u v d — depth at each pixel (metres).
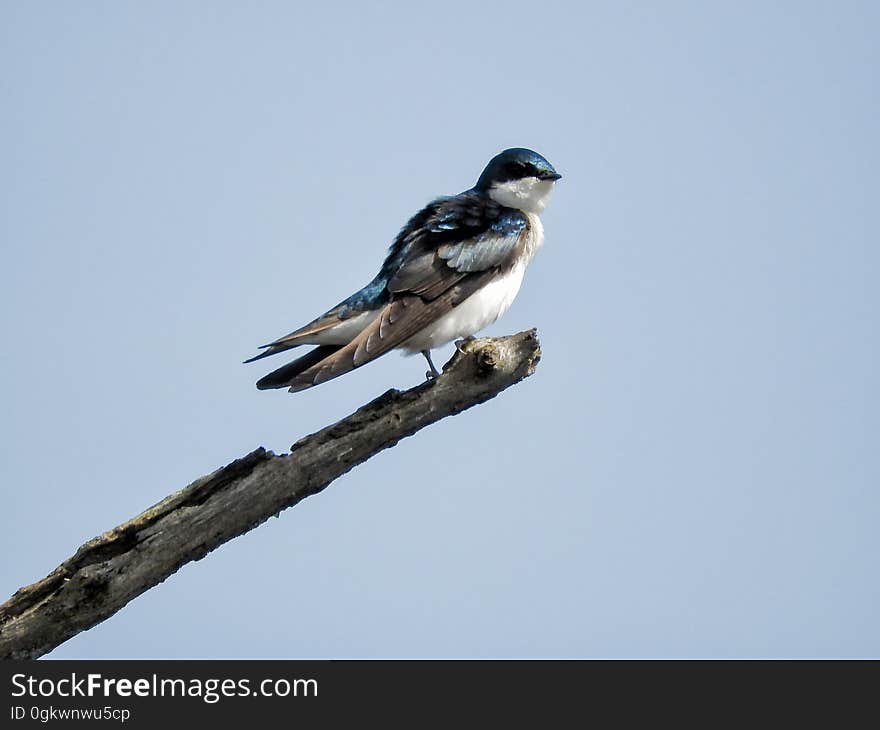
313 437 9.62
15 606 9.00
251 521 9.47
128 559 9.05
